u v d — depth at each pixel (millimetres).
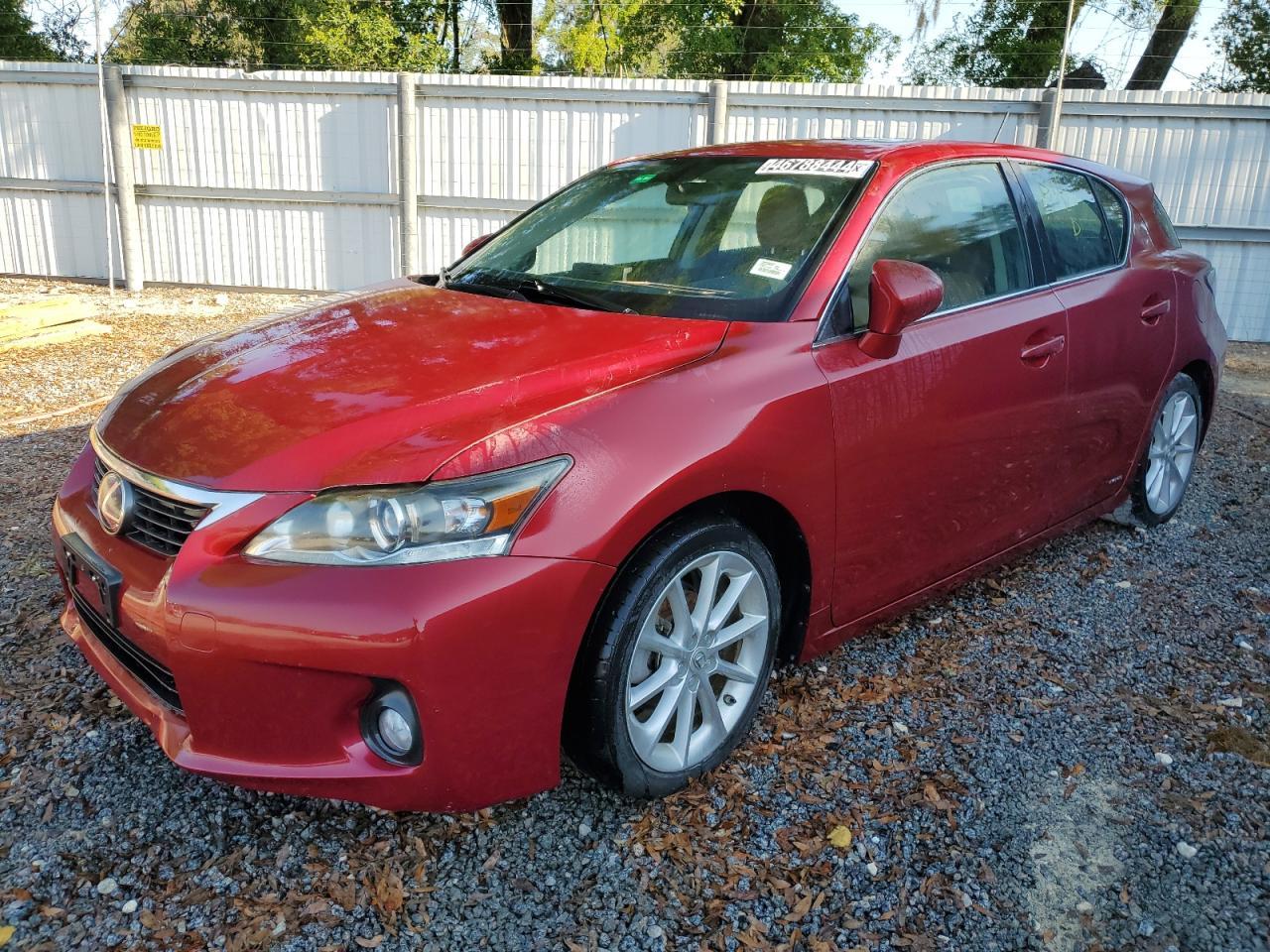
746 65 24328
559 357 2461
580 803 2482
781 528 2643
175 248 12070
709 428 2354
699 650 2471
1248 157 10695
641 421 2279
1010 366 3174
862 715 2924
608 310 2844
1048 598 3771
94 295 11359
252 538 2078
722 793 2539
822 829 2426
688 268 2953
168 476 2230
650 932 2094
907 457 2865
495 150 11469
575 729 2301
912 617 3576
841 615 2869
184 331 9211
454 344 2602
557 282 3115
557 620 2104
